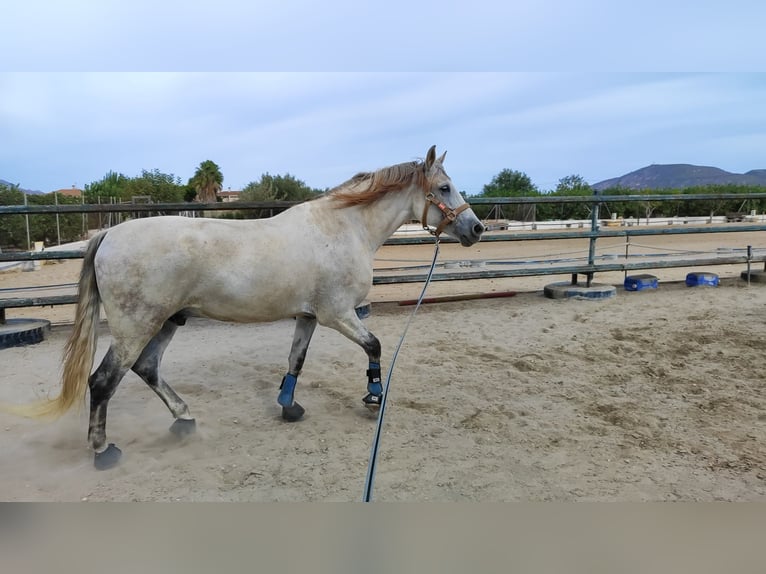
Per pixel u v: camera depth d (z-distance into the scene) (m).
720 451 3.57
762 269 11.59
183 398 4.65
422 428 4.02
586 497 3.00
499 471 3.32
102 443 3.38
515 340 6.52
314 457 3.54
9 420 4.13
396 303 8.79
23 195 21.59
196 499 3.00
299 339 4.16
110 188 40.34
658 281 10.10
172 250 3.31
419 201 4.36
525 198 8.44
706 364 5.45
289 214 3.90
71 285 8.60
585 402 4.52
